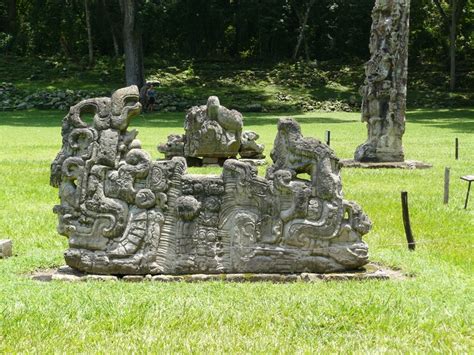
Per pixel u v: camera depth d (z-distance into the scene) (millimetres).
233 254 7637
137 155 7668
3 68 38188
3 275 7668
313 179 7711
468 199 11750
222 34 42469
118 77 37969
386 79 15812
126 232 7617
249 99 35906
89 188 7641
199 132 15188
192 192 7656
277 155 7824
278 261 7637
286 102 35969
